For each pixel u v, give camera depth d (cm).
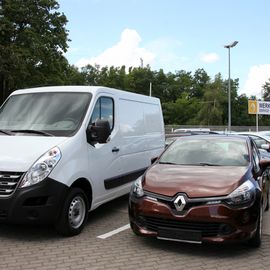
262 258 566
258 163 734
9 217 592
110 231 687
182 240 554
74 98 736
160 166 671
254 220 570
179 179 596
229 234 548
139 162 902
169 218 557
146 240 635
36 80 3406
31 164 601
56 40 3541
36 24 3412
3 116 739
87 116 705
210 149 712
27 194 589
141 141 914
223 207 547
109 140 767
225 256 571
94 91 748
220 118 8350
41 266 529
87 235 662
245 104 8712
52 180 606
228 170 627
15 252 579
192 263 544
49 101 741
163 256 568
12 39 3322
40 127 695
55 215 612
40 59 3425
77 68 10012
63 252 581
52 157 614
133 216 595
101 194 738
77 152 661
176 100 9844
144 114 951
